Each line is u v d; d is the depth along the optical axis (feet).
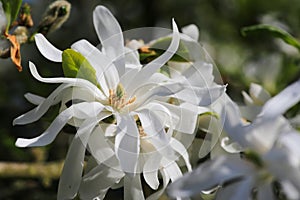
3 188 1.64
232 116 1.12
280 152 1.03
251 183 1.06
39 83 1.56
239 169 1.07
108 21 1.25
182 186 1.04
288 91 1.08
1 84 1.70
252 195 1.11
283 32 1.47
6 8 1.34
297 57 1.79
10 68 1.70
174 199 1.19
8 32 1.34
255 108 1.36
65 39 1.80
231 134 1.10
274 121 1.07
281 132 1.05
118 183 1.24
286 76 1.78
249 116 1.36
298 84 1.08
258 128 1.07
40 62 1.64
